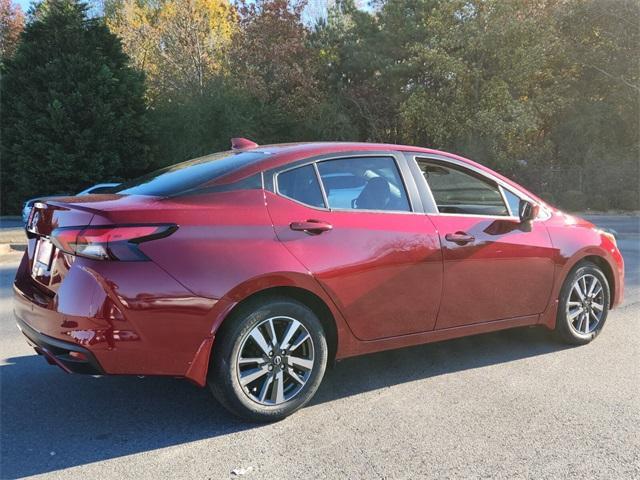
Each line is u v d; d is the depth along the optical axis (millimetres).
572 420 3457
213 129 24828
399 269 3732
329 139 26000
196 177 3434
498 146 23266
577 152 24094
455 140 24438
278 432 3305
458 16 24422
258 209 3344
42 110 20406
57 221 3217
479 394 3857
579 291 4797
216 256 3115
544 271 4488
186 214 3133
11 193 21016
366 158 3887
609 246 4957
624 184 22250
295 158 3605
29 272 3588
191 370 3104
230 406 3279
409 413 3562
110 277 2926
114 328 2920
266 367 3344
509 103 22562
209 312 3080
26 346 4902
